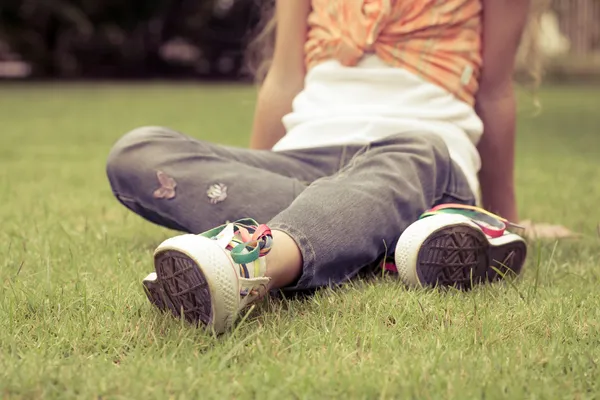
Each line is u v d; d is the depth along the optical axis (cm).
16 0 1877
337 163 189
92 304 144
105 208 277
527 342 125
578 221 259
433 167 172
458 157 192
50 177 381
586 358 117
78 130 695
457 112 200
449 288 156
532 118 831
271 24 257
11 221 244
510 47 209
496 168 220
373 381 106
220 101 1155
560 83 1706
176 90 1523
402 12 201
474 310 140
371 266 174
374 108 196
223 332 129
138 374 108
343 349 120
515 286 161
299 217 146
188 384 105
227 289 123
